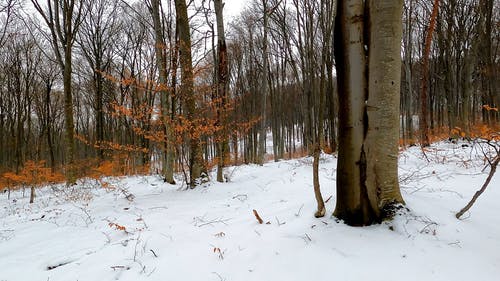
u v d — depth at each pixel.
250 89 21.38
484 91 16.58
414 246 2.84
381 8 3.09
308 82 15.90
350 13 3.21
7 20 13.34
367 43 3.19
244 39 21.31
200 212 4.97
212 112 7.40
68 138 10.25
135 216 5.04
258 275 2.77
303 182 6.34
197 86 7.30
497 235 2.98
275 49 20.64
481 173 5.09
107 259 3.43
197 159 7.37
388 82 3.15
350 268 2.64
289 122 27.30
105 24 17.77
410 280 2.44
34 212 6.46
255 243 3.34
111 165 9.88
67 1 10.77
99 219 5.11
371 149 3.23
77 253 3.77
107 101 18.45
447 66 13.36
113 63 18.88
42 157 24.95
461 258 2.66
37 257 3.77
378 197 3.25
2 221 5.92
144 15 18.20
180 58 7.17
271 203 4.88
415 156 7.87
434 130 13.68
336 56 3.37
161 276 2.95
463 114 11.35
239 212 4.67
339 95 3.38
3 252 4.03
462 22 12.96
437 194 4.02
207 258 3.19
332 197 4.21
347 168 3.33
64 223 5.12
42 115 22.27
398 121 3.28
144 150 8.03
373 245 2.91
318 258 2.83
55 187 10.17
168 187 7.89
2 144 21.62
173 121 7.03
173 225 4.35
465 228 3.07
